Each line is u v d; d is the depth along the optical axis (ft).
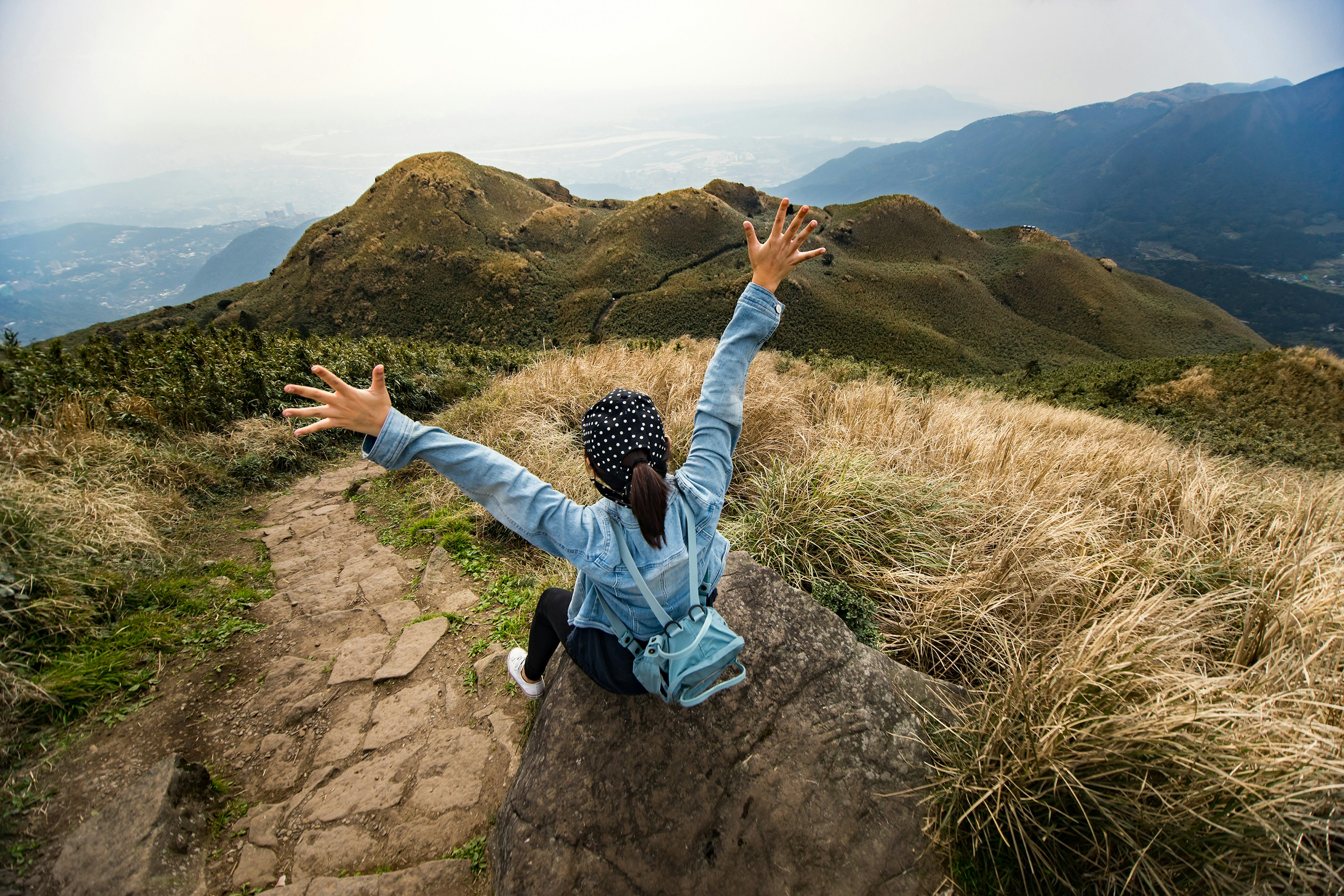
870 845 5.87
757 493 14.92
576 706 6.73
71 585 10.12
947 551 11.46
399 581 13.28
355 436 25.27
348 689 9.48
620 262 379.35
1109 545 11.32
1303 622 7.55
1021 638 9.02
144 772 7.72
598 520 4.82
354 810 7.37
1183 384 60.44
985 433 17.97
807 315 340.18
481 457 4.75
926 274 388.57
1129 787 5.58
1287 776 5.24
